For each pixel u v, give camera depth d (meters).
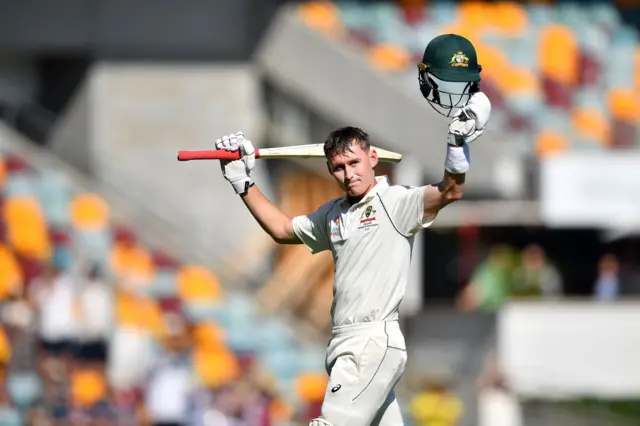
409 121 62.00
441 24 75.06
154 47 67.00
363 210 19.00
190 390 50.31
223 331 57.75
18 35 67.25
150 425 49.81
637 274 64.56
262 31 66.44
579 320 58.56
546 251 64.88
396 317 18.97
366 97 63.12
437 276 63.59
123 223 61.84
